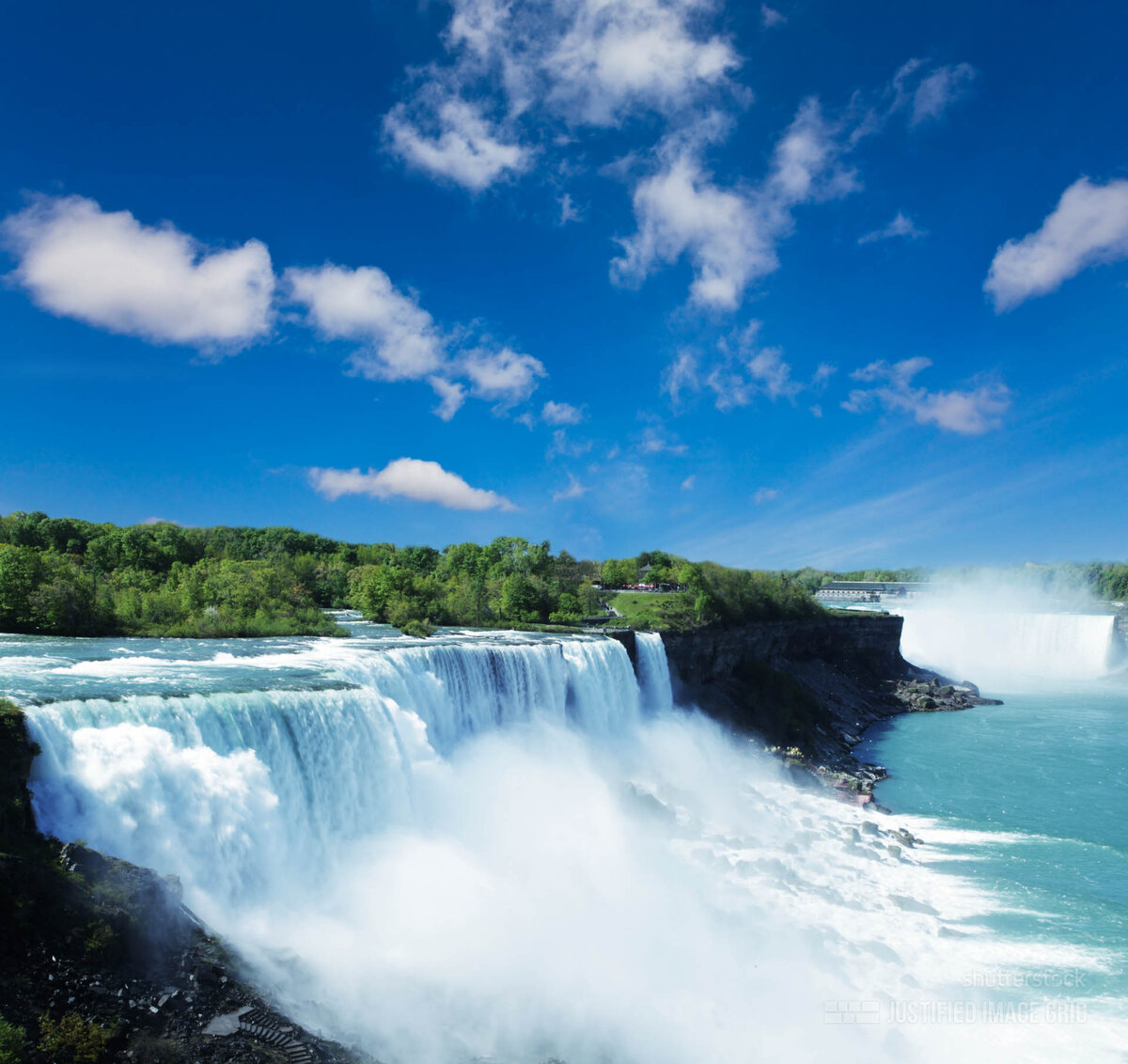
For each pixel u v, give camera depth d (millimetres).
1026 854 50000
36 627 62094
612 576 142000
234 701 36094
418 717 48000
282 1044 23016
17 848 25250
